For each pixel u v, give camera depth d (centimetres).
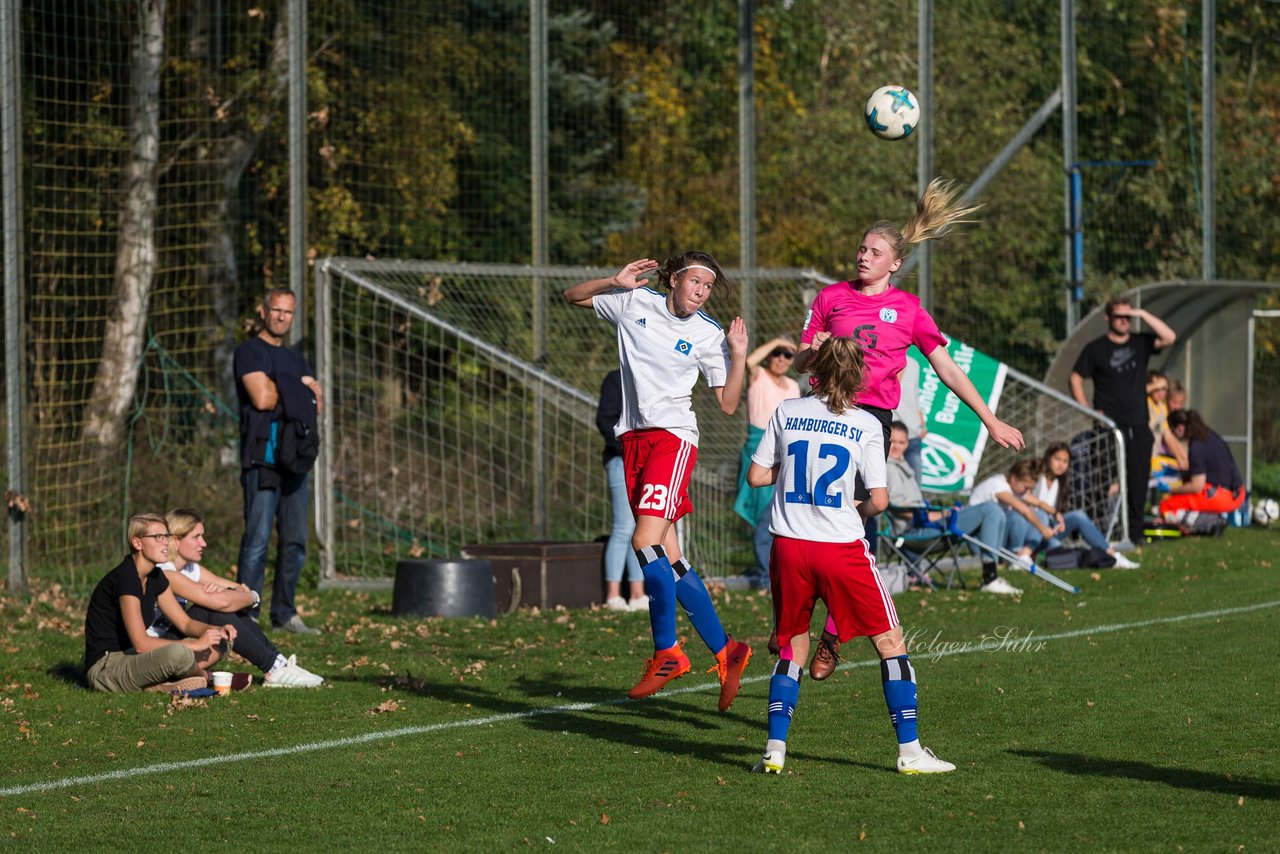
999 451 5288
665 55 6241
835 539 1758
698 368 2055
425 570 3241
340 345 4103
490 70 5662
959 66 6762
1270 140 7019
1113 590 3541
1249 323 5222
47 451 4256
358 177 5269
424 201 5375
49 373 4675
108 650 2397
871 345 2042
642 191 5897
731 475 4238
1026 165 6372
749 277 4556
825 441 1769
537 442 4250
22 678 2475
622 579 3503
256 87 5159
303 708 2217
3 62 3600
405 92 5359
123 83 4953
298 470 2988
